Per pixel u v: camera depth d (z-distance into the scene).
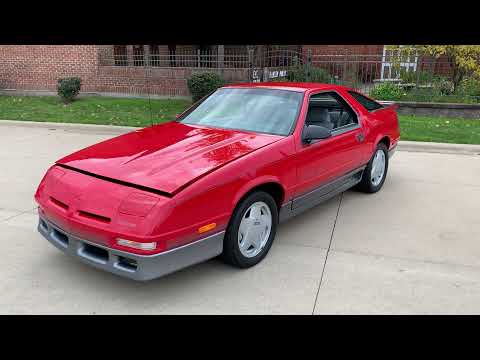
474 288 3.75
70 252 3.54
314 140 4.55
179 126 4.78
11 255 4.19
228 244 3.76
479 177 7.09
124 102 14.91
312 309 3.41
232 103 5.00
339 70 17.23
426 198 6.04
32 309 3.35
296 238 4.69
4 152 8.35
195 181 3.39
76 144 9.18
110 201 3.31
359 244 4.57
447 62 14.84
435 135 9.97
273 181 4.02
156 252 3.17
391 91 14.22
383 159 6.27
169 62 16.25
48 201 3.69
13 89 16.88
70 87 14.74
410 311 3.40
